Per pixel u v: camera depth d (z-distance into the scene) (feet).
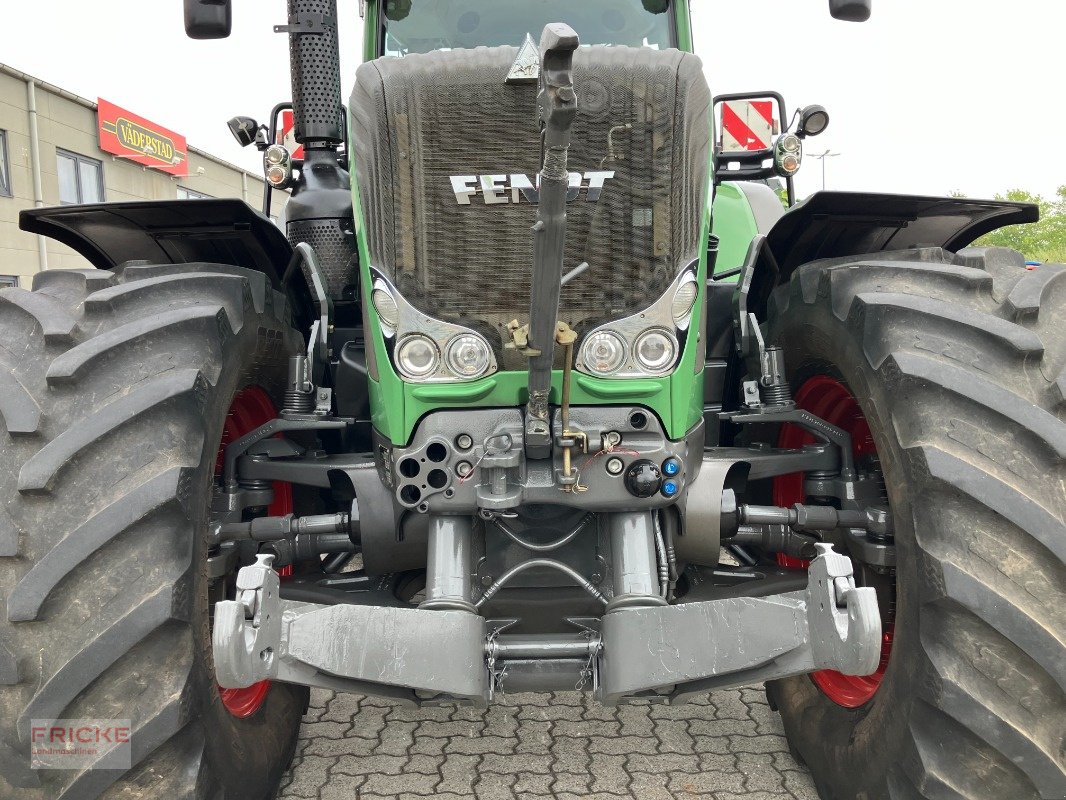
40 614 5.51
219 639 5.41
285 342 8.07
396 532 7.34
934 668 5.74
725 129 11.25
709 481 7.48
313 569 9.22
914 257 7.46
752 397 8.27
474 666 6.22
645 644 6.15
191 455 6.03
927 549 5.89
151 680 5.69
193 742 5.89
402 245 6.91
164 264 7.68
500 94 6.91
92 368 6.07
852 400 8.13
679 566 7.72
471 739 9.20
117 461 5.85
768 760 8.66
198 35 8.09
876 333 6.67
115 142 76.84
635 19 9.45
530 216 6.84
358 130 7.16
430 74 7.02
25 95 67.15
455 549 6.80
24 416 5.87
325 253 9.68
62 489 5.73
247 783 6.84
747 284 8.51
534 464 6.64
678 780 8.28
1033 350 6.16
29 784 5.56
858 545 7.37
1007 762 5.56
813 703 8.00
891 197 7.51
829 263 7.81
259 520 7.47
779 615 5.99
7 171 65.51
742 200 12.66
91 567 5.64
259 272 7.63
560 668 6.59
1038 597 5.64
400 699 6.43
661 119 7.00
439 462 6.65
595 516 7.27
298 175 10.62
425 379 6.74
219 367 6.49
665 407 6.73
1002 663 5.62
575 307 6.88
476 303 6.84
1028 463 5.86
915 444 6.12
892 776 6.22
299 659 5.88
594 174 6.91
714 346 9.65
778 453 7.94
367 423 9.37
